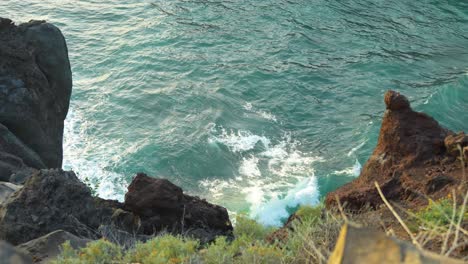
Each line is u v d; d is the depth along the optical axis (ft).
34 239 28.04
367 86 121.80
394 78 124.67
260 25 143.13
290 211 86.17
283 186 90.02
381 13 148.25
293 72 125.59
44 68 53.31
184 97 115.55
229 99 115.85
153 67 126.52
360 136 103.35
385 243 10.86
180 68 126.82
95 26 141.28
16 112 50.34
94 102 112.78
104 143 100.37
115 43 134.72
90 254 23.43
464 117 112.06
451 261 10.57
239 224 31.48
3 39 51.78
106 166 94.48
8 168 44.45
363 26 143.02
